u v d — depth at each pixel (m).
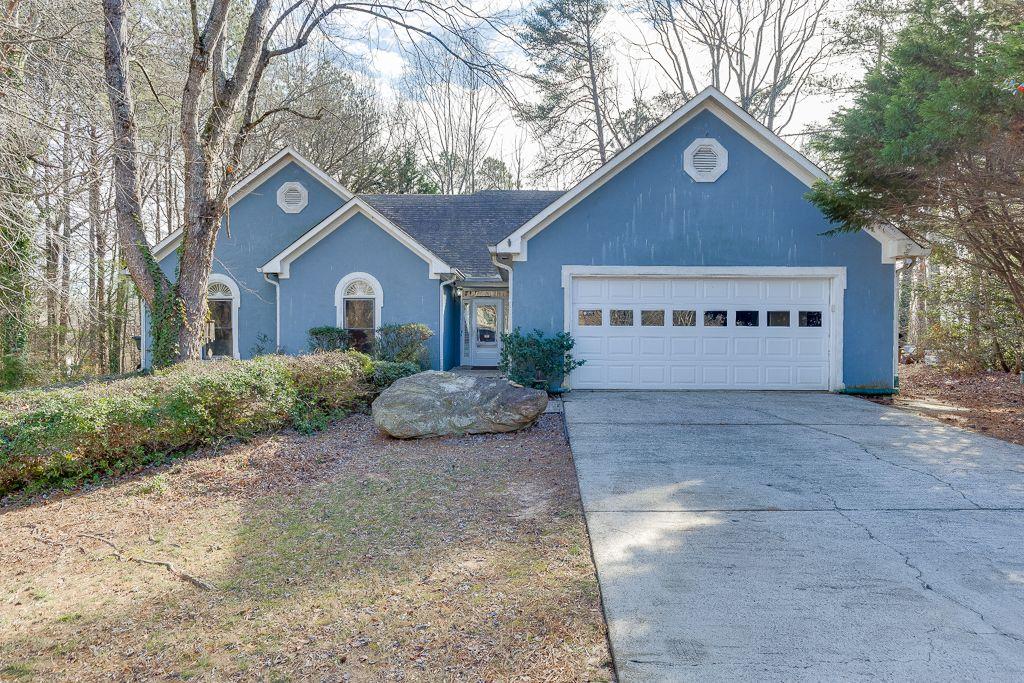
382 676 2.92
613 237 11.88
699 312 11.95
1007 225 9.16
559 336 11.66
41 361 14.65
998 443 7.50
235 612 3.75
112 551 4.95
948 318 15.68
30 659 3.34
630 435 8.00
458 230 19.05
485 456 7.24
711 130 11.78
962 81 7.11
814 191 10.64
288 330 14.84
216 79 10.95
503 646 3.13
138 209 10.73
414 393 8.52
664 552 4.25
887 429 8.34
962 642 3.08
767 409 9.90
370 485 6.32
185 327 10.78
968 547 4.30
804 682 2.75
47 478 6.53
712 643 3.08
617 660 2.94
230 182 11.02
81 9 9.37
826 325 11.84
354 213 14.79
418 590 3.84
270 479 6.71
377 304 14.82
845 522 4.80
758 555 4.18
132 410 6.95
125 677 3.11
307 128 24.92
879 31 19.69
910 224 10.71
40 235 9.12
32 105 8.00
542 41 23.38
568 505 5.36
